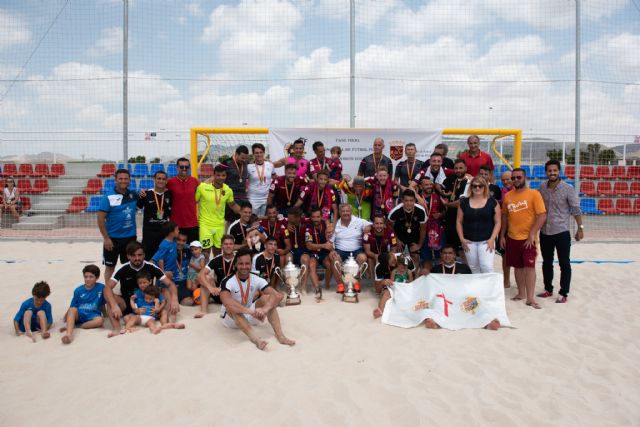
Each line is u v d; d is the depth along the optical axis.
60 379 4.23
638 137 13.03
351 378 4.22
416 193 7.63
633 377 4.36
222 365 4.51
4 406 3.75
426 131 9.28
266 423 3.50
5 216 14.74
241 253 5.32
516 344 5.11
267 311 5.10
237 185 8.08
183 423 3.51
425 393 3.96
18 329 5.37
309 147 9.31
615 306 6.58
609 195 16.33
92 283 5.63
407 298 6.18
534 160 17.41
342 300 6.73
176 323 5.70
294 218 6.93
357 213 8.05
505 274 7.61
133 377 4.25
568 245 6.80
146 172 16.91
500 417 3.61
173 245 6.62
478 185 6.50
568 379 4.31
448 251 6.39
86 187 16.59
